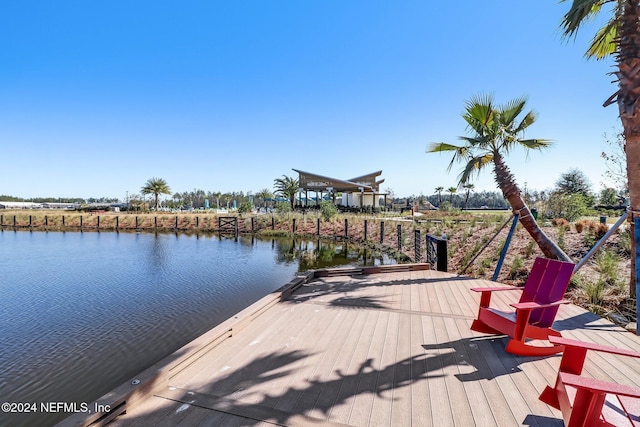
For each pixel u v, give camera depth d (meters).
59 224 29.80
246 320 3.68
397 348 3.10
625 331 3.57
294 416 2.09
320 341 3.27
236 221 22.70
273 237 20.14
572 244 7.32
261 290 8.28
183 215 29.16
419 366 2.74
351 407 2.19
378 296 4.92
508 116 6.15
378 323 3.78
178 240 19.56
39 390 3.93
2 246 17.09
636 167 3.81
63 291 8.24
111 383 4.09
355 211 28.53
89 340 5.32
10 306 7.00
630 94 3.71
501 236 9.43
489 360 2.84
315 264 11.57
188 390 2.39
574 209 12.10
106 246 16.97
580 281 5.24
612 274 5.12
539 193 15.79
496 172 6.26
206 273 10.25
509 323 2.98
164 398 2.29
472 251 8.98
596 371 2.66
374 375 2.60
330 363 2.81
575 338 3.38
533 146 6.29
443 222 14.07
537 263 3.35
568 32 4.41
